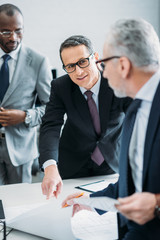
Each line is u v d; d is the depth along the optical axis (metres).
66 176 1.94
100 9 4.41
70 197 1.37
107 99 1.71
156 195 0.90
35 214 1.33
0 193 1.66
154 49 0.96
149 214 0.89
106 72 1.03
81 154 1.87
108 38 0.98
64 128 1.97
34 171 3.16
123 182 1.08
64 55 1.57
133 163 1.07
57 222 1.26
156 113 0.97
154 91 0.99
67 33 4.39
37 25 4.30
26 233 1.28
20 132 2.41
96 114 1.76
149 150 0.97
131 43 0.95
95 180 1.81
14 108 2.39
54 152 1.72
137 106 1.04
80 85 1.61
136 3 4.50
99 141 1.77
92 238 1.14
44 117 1.89
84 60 1.55
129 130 1.08
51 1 4.29
